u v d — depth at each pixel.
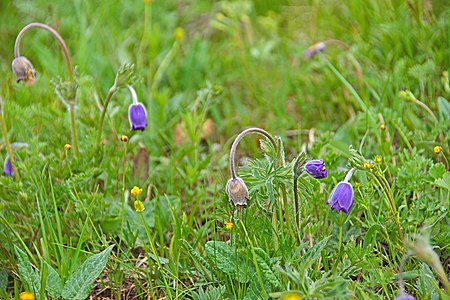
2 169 4.01
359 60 4.78
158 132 4.53
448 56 4.44
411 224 3.26
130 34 5.62
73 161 3.79
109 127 4.34
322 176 2.97
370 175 3.39
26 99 4.68
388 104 4.40
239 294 2.97
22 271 3.08
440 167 3.38
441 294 2.74
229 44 5.46
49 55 5.16
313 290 2.64
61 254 3.24
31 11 5.80
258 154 4.43
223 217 3.23
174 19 5.81
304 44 5.36
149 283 3.21
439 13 4.83
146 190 4.05
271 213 3.15
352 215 3.42
